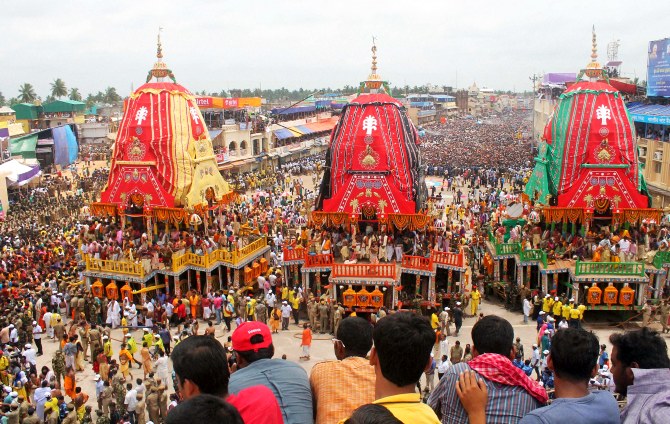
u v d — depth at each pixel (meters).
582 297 34.22
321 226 38.56
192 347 5.55
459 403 5.83
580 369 5.64
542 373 24.09
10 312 29.30
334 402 6.11
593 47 39.34
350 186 36.72
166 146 37.84
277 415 5.38
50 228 52.09
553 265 34.84
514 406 5.70
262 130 90.50
